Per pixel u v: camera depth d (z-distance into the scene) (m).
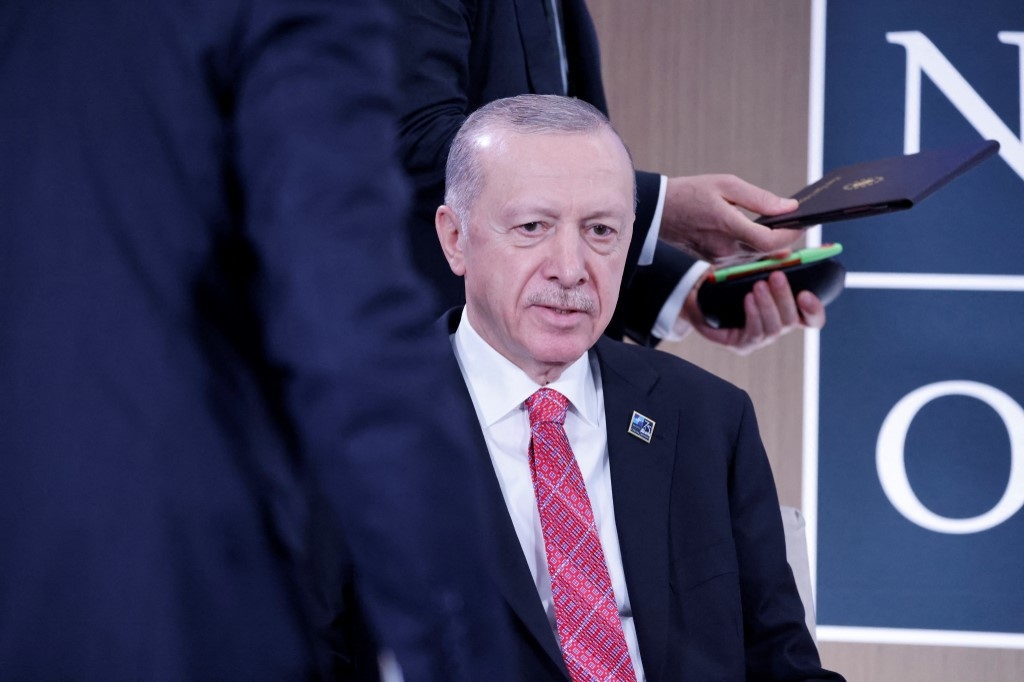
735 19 7.41
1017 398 7.27
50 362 1.94
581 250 3.46
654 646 3.53
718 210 4.94
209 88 1.96
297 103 1.87
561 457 3.59
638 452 3.73
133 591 1.90
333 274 1.80
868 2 7.34
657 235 4.84
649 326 5.53
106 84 1.98
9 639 1.90
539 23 4.95
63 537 1.91
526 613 3.34
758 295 5.32
